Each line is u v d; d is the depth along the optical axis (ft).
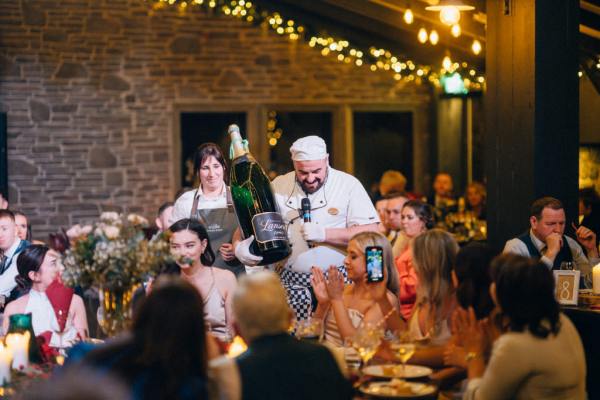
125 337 10.52
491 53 25.30
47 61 43.73
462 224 38.81
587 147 30.71
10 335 14.10
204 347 10.60
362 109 46.50
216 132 45.75
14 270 22.48
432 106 46.60
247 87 45.50
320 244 18.74
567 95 23.56
